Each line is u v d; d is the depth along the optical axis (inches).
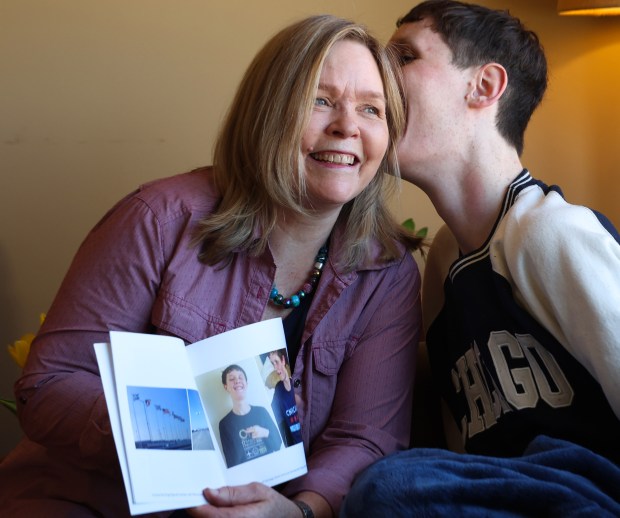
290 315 58.1
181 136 83.1
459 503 43.3
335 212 56.2
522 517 42.8
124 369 45.0
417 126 61.1
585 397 52.9
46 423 50.6
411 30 63.5
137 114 82.0
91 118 81.0
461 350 60.8
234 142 55.6
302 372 58.2
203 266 54.6
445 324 64.8
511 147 63.2
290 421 51.4
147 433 44.6
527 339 54.9
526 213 55.4
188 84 82.7
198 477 46.1
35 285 81.8
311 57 52.9
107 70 80.9
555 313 51.9
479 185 61.4
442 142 61.3
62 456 52.7
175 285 53.4
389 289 61.0
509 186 60.1
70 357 52.2
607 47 90.5
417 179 62.9
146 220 54.0
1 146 79.8
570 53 90.4
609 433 52.1
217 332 54.4
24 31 79.2
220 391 49.8
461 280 59.2
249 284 55.5
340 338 58.9
